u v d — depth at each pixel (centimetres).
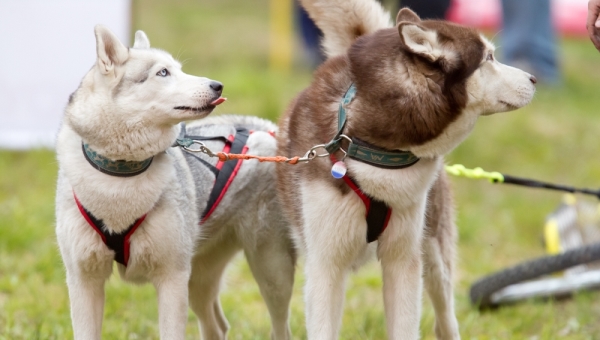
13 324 841
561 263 937
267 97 1655
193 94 611
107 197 608
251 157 655
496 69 618
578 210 1166
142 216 619
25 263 1040
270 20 2909
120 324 862
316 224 644
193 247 673
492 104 618
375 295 1044
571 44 2738
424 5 1659
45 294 944
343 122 627
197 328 907
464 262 1190
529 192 1481
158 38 2411
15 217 1153
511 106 620
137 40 680
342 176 613
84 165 612
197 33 2548
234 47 2417
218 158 707
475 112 622
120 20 1398
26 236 1103
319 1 754
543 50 2038
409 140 612
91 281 639
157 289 651
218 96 622
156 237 625
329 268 656
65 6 1388
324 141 646
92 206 612
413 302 667
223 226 741
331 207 634
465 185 1474
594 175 1539
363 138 621
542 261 948
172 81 616
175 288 642
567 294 997
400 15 680
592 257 923
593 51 2677
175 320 639
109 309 912
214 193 709
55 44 1392
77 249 621
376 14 745
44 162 1363
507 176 795
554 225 1154
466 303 1007
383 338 877
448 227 769
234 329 902
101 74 604
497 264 1198
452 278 777
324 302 655
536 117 1764
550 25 2036
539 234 1316
